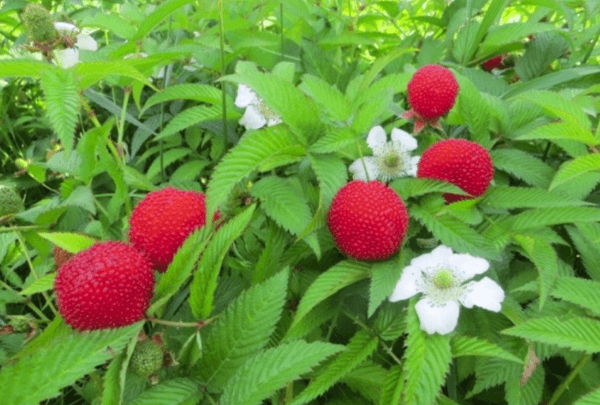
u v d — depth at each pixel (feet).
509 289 0.78
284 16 1.44
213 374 0.61
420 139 1.01
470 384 0.80
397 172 0.84
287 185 0.75
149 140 1.33
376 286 0.65
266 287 0.63
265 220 0.86
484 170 0.75
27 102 1.52
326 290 0.66
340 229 0.67
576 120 0.77
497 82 1.17
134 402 0.58
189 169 1.15
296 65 1.33
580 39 1.28
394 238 0.67
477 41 1.25
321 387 0.63
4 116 1.39
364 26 1.72
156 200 0.64
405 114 0.88
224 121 0.98
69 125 0.67
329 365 0.68
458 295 0.66
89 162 0.92
